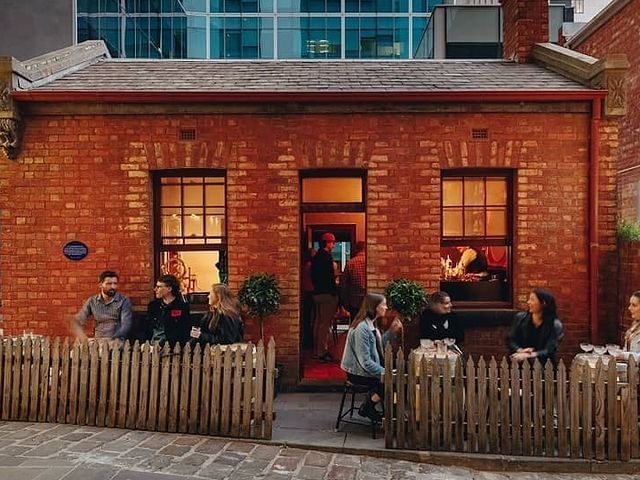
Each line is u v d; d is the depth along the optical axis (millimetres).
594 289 7348
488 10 16969
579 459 5172
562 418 5219
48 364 5953
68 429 5680
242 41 37656
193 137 7422
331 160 7422
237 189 7445
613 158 7391
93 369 5816
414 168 7430
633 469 5105
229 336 6320
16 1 13812
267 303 7148
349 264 8938
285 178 7449
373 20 37906
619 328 7391
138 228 7430
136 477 4547
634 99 10289
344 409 6613
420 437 5328
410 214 7449
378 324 7367
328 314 8875
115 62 9391
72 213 7422
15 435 5477
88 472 4602
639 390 5285
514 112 7391
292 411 6535
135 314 7398
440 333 6691
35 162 7395
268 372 5570
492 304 7652
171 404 5664
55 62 8141
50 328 7410
